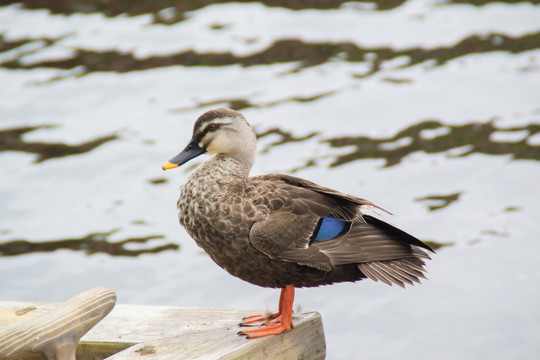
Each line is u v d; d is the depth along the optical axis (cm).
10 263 1135
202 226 660
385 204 1230
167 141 1409
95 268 1123
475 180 1295
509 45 1714
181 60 1667
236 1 1931
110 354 583
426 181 1294
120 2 1927
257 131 1423
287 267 650
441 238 1156
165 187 1312
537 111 1487
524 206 1226
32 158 1387
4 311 602
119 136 1434
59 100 1545
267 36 1759
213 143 693
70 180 1324
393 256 639
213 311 631
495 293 1046
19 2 1930
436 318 1011
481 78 1591
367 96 1535
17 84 1590
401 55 1686
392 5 1909
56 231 1205
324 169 1312
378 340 978
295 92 1555
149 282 1095
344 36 1762
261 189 659
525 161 1341
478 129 1434
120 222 1232
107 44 1728
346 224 658
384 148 1383
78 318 471
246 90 1565
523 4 1884
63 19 1852
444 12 1866
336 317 1026
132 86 1588
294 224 644
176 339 565
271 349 565
